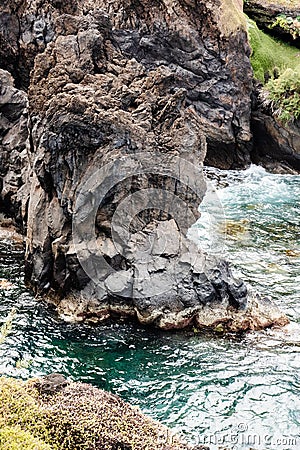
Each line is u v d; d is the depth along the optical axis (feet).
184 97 39.14
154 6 61.52
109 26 44.14
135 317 34.27
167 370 29.78
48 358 30.48
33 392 20.08
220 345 32.09
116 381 28.81
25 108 47.06
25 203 42.47
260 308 34.60
